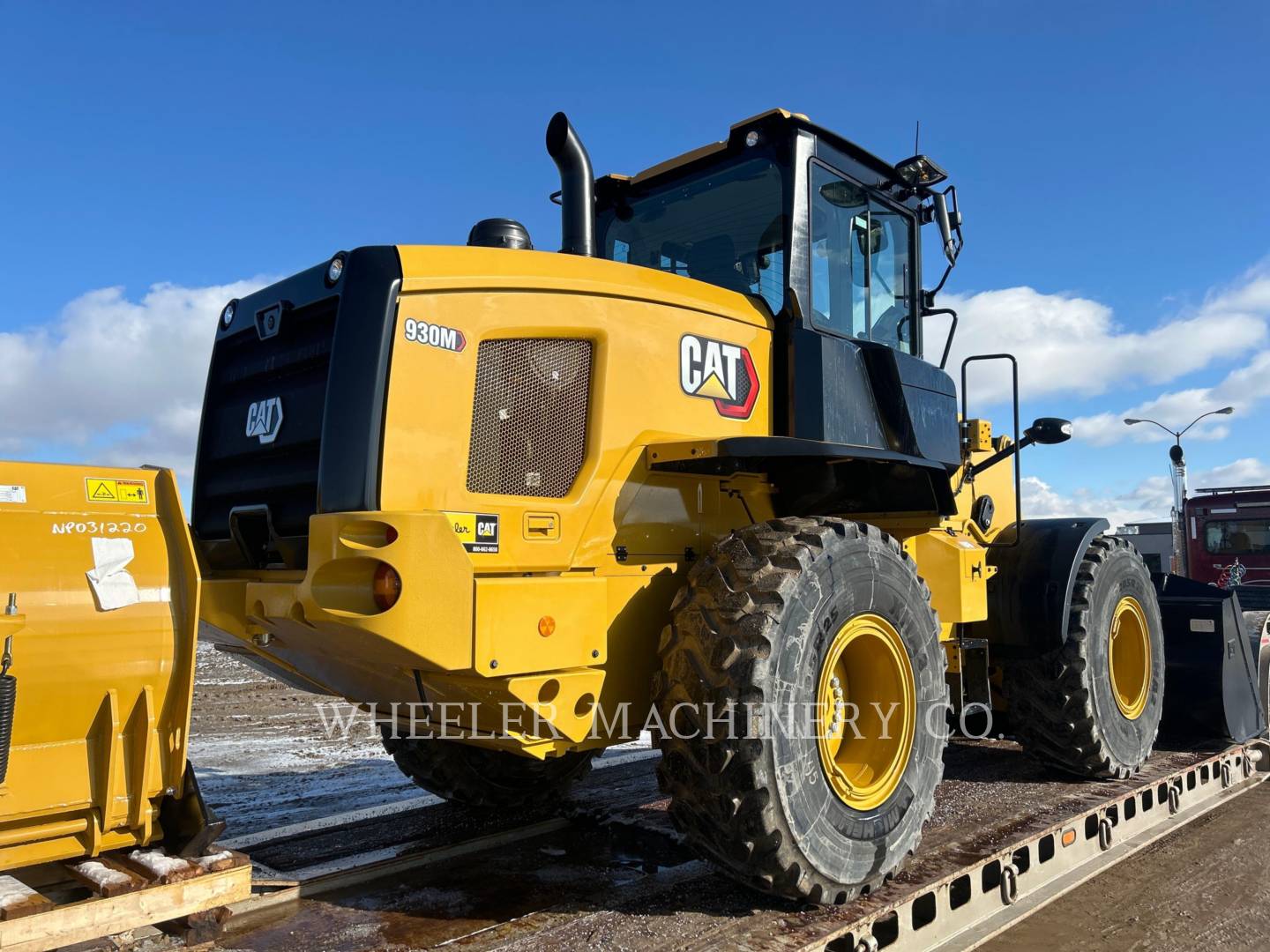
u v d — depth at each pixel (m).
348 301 2.60
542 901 2.92
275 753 5.70
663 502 3.13
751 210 3.71
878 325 4.05
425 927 2.70
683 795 2.72
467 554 2.45
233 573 3.10
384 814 3.94
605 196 4.23
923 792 3.15
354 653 2.61
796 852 2.66
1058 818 3.80
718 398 3.28
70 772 2.46
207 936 2.53
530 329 2.80
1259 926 3.33
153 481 2.70
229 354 3.30
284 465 2.90
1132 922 3.35
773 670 2.65
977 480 4.76
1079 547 4.38
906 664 3.17
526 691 2.59
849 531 3.03
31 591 2.41
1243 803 4.98
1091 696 4.32
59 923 2.21
